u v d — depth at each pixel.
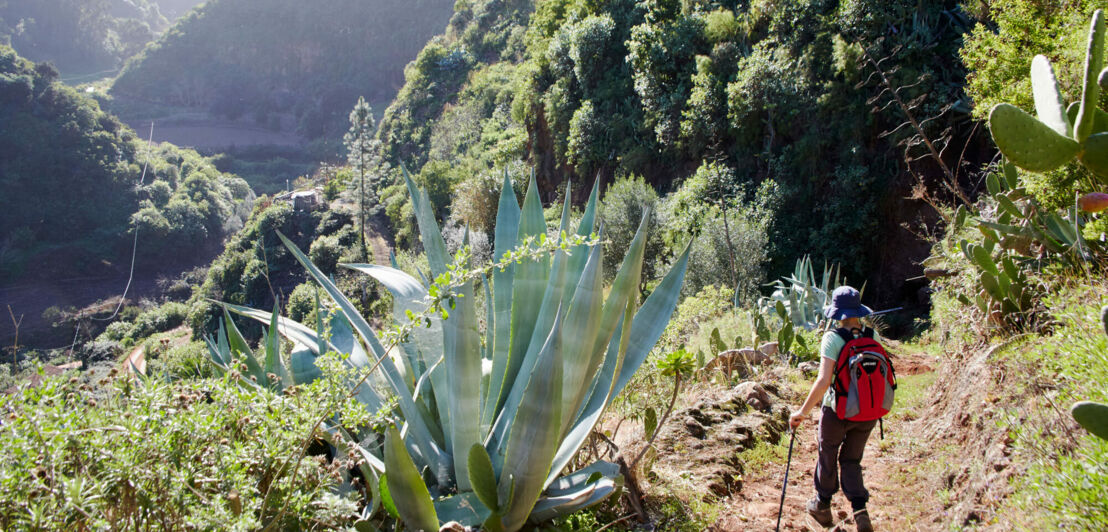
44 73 88.25
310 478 2.55
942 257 8.77
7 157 77.31
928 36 23.67
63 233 75.44
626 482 3.69
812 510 3.57
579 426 3.40
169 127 158.12
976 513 3.23
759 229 23.67
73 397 1.98
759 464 4.80
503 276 3.86
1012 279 5.05
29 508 1.72
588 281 3.12
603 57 43.09
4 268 70.06
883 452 5.12
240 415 2.39
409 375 4.01
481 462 2.78
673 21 39.31
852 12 25.62
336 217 71.94
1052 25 8.42
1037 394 3.42
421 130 96.06
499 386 3.67
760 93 28.34
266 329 4.79
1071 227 5.47
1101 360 3.04
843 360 3.39
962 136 22.78
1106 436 2.17
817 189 26.50
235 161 140.12
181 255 71.00
